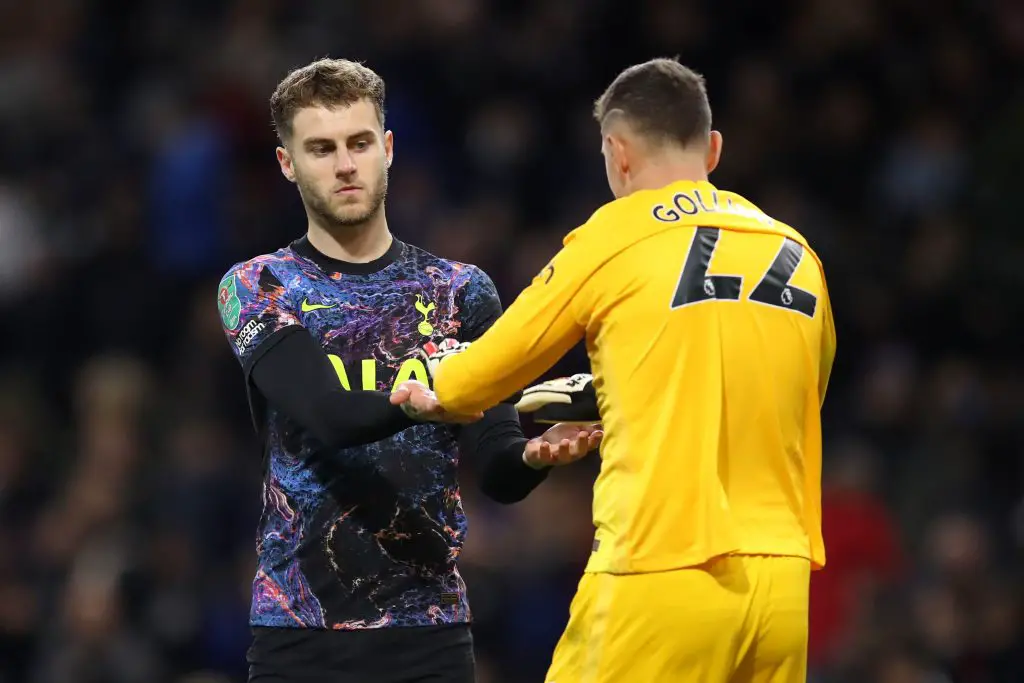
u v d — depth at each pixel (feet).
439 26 130.21
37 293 124.57
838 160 125.70
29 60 137.08
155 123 131.54
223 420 112.27
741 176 123.75
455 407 47.34
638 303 46.52
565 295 47.03
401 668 49.55
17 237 126.62
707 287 46.65
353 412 47.67
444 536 50.70
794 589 46.44
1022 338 118.01
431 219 120.26
